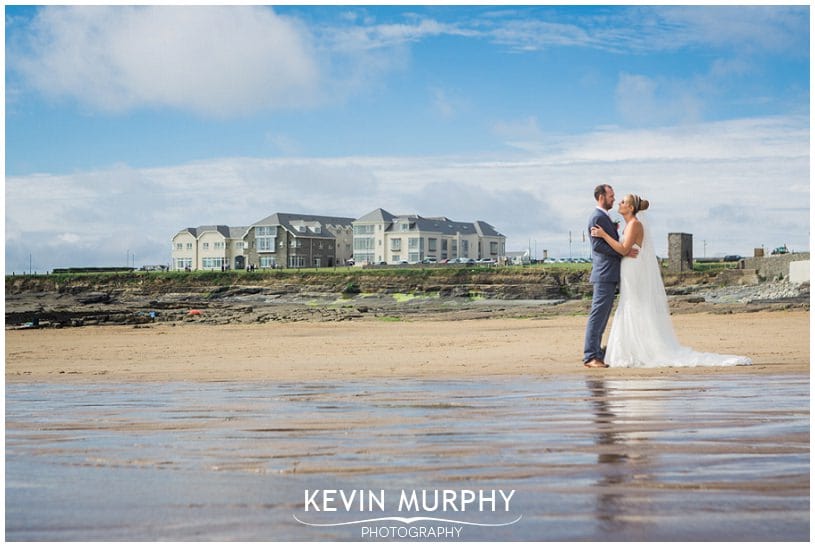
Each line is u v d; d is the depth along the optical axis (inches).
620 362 477.7
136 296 3494.1
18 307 2085.4
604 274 482.3
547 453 196.9
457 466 183.8
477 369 470.6
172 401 320.8
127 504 154.3
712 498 153.1
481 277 3206.2
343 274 3361.2
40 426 253.1
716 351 590.6
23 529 139.2
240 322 1541.6
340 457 196.2
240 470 183.5
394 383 384.5
